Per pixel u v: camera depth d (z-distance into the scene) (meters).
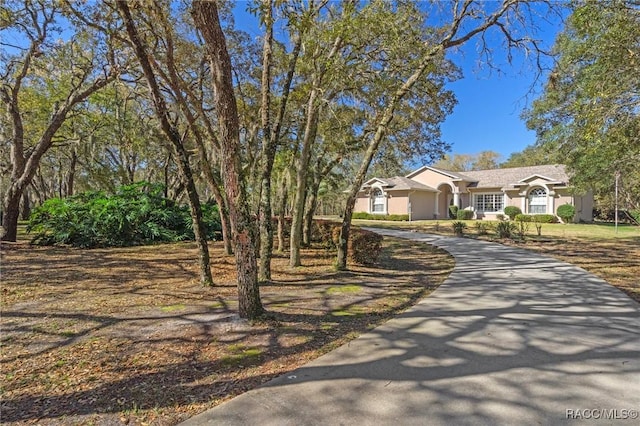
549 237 16.48
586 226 22.20
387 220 30.48
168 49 6.62
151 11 5.88
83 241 12.48
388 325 4.55
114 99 15.99
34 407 2.66
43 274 7.83
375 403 2.68
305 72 8.04
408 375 3.14
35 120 16.97
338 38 6.82
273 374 3.20
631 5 6.61
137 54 5.61
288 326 4.52
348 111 9.59
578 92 11.08
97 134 18.69
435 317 4.88
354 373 3.19
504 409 2.59
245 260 4.69
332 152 12.00
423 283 7.29
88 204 13.78
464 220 28.84
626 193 18.67
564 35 9.79
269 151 7.04
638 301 5.76
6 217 12.51
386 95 8.18
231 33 10.18
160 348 3.81
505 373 3.16
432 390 2.87
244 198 4.63
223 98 4.32
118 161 23.75
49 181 35.03
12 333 4.27
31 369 3.32
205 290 6.51
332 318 4.90
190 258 10.34
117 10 5.77
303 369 3.29
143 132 15.11
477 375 3.13
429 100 10.04
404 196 30.66
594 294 6.19
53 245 12.46
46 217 13.34
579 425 2.39
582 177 14.82
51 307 5.38
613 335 4.13
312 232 13.32
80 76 12.82
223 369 3.31
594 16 6.73
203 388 2.95
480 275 7.98
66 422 2.46
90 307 5.38
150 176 26.19
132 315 4.97
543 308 5.32
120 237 13.18
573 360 3.44
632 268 8.84
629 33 6.65
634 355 3.55
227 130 4.40
